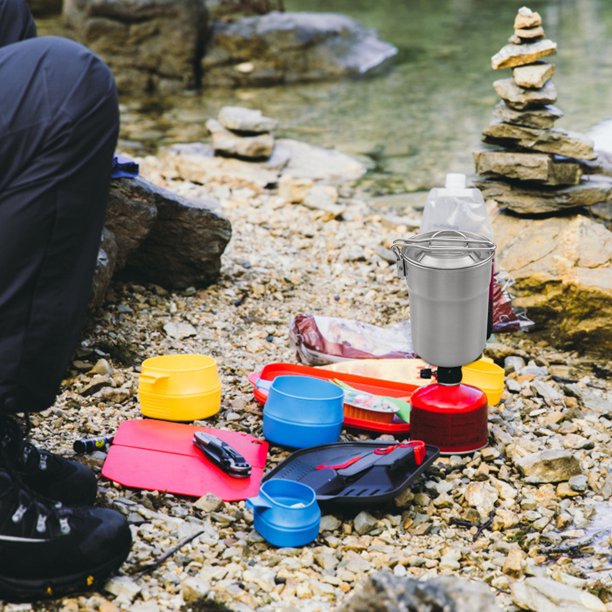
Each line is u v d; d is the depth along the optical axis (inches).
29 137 90.1
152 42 470.3
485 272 129.6
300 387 142.6
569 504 128.3
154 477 126.2
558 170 187.9
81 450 130.6
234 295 197.8
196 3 474.6
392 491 121.3
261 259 219.6
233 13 538.3
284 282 208.4
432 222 161.9
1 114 90.0
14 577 96.0
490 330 141.9
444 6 756.6
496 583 109.3
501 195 193.2
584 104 401.1
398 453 126.6
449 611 82.5
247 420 147.6
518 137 188.1
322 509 123.0
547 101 185.3
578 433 148.1
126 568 105.0
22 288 91.4
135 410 148.0
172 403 142.8
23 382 93.6
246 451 134.9
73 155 91.2
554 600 102.2
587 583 109.0
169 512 119.2
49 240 91.4
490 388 153.5
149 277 196.2
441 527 122.3
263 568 107.8
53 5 565.3
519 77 185.5
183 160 297.7
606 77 463.2
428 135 364.2
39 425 139.6
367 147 346.3
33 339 92.7
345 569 109.7
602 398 160.2
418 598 83.8
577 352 180.5
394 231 247.3
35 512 96.2
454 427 136.6
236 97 450.6
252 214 252.7
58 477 109.1
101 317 177.0
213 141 308.7
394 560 111.9
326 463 129.7
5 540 95.0
